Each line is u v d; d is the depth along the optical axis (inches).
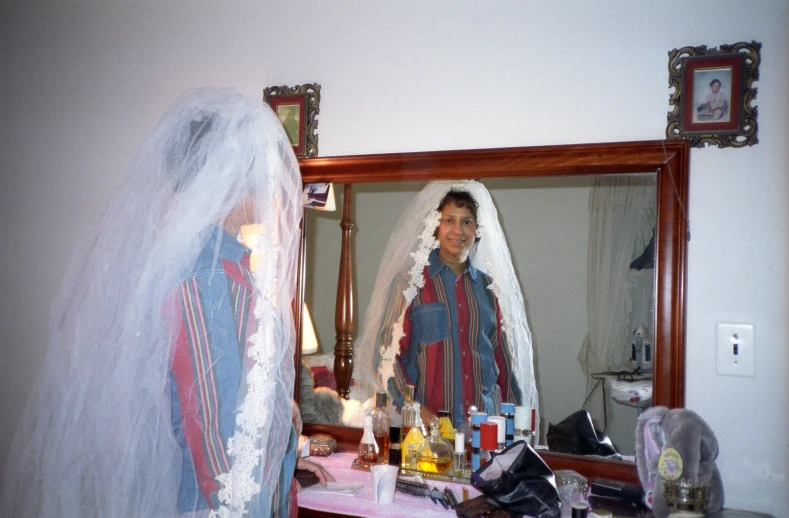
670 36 49.3
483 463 52.8
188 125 35.9
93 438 32.6
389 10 57.4
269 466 34.4
